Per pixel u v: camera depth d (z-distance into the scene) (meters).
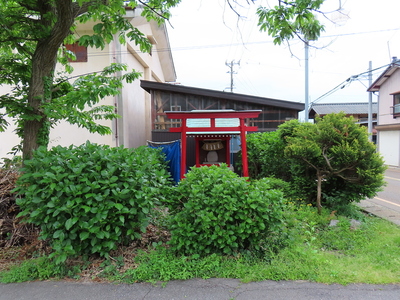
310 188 5.80
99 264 3.28
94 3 3.76
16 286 2.93
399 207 6.86
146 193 3.35
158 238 3.96
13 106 3.99
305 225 4.57
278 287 2.88
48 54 4.19
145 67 13.51
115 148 3.72
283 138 6.77
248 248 3.55
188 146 10.32
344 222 4.69
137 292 2.80
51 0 3.96
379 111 20.33
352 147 4.73
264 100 10.52
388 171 15.63
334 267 3.26
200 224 3.36
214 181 3.52
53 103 4.11
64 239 3.13
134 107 11.41
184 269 3.10
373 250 3.81
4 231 3.86
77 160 3.27
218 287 2.88
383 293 2.77
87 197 3.02
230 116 6.34
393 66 17.56
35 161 3.20
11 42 4.40
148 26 12.67
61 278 3.07
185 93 10.56
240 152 7.98
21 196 3.96
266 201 3.38
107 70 5.08
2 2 4.16
